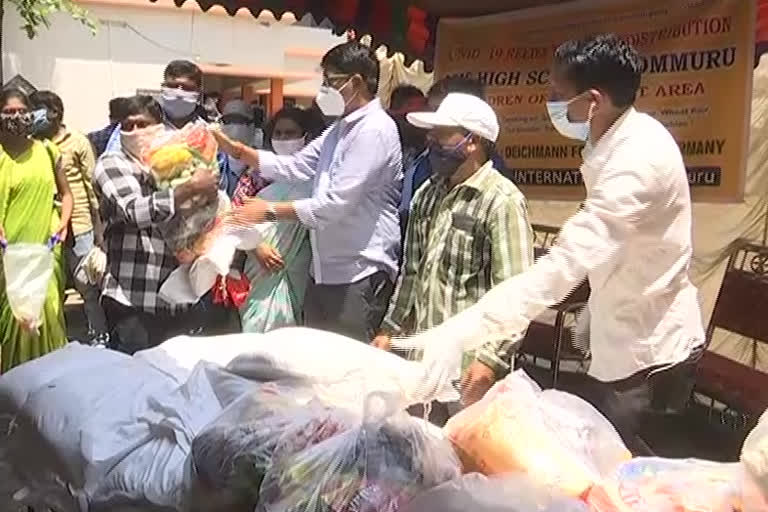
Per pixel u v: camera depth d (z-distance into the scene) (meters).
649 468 1.87
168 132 3.86
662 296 2.62
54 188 5.18
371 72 3.75
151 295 3.92
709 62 4.39
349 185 3.69
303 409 2.13
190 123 4.22
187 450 2.21
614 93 2.54
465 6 5.54
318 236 3.87
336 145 3.85
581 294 4.39
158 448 2.26
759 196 4.84
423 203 3.26
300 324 4.20
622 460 1.97
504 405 1.99
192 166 3.70
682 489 1.76
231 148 4.15
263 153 4.18
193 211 3.69
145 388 2.53
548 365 5.15
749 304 4.21
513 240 3.00
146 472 2.21
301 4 5.27
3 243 4.89
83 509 2.28
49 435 2.47
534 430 1.92
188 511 2.09
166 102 4.27
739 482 1.76
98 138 6.25
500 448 1.88
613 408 2.75
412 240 3.30
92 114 12.27
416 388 2.24
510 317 2.33
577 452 1.92
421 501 1.74
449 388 2.29
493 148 3.24
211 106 5.64
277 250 4.13
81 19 9.98
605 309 2.68
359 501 1.79
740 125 4.28
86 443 2.34
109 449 2.32
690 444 3.90
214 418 2.25
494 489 1.73
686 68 4.50
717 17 4.34
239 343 2.83
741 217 4.92
